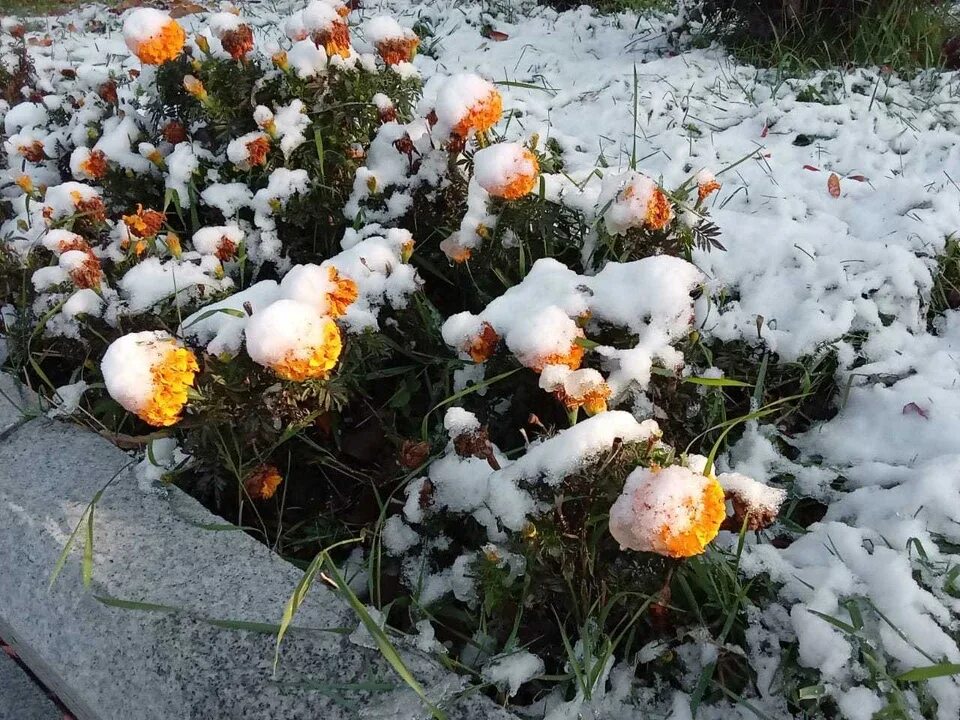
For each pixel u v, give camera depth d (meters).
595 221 0.64
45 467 0.56
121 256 0.69
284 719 0.40
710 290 0.64
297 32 0.74
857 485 0.58
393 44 0.72
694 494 0.37
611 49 1.34
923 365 0.66
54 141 0.89
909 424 0.62
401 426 0.62
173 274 0.64
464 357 0.59
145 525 0.51
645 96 1.08
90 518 0.48
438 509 0.52
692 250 0.73
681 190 0.69
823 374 0.66
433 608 0.50
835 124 0.98
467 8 1.56
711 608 0.47
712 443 0.59
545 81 1.20
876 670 0.41
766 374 0.66
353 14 1.60
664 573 0.45
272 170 0.73
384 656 0.42
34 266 0.70
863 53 1.15
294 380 0.48
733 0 1.21
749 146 0.97
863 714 0.41
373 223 0.71
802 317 0.67
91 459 0.57
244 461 0.56
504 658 0.45
